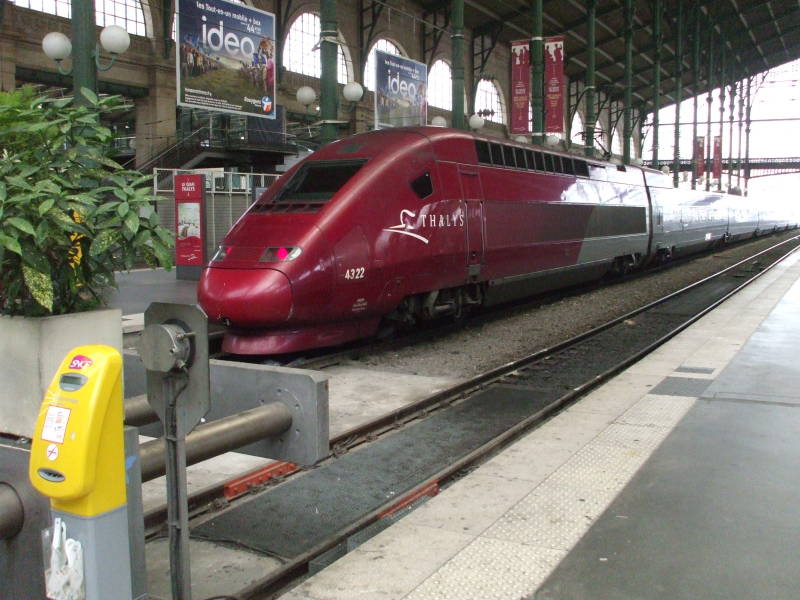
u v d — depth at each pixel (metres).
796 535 3.95
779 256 32.25
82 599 2.56
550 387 8.77
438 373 9.41
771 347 9.28
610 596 3.32
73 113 3.43
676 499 4.45
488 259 12.62
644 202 21.64
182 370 2.84
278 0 29.80
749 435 5.70
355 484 5.62
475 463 6.01
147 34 26.80
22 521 2.79
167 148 27.11
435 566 3.61
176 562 2.95
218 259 9.62
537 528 4.05
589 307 16.31
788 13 54.34
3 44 22.78
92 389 2.48
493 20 39.12
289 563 4.11
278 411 3.43
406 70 19.73
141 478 3.00
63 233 3.22
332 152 10.88
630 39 31.36
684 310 15.83
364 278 9.80
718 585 3.42
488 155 12.99
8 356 3.25
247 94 14.92
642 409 6.49
